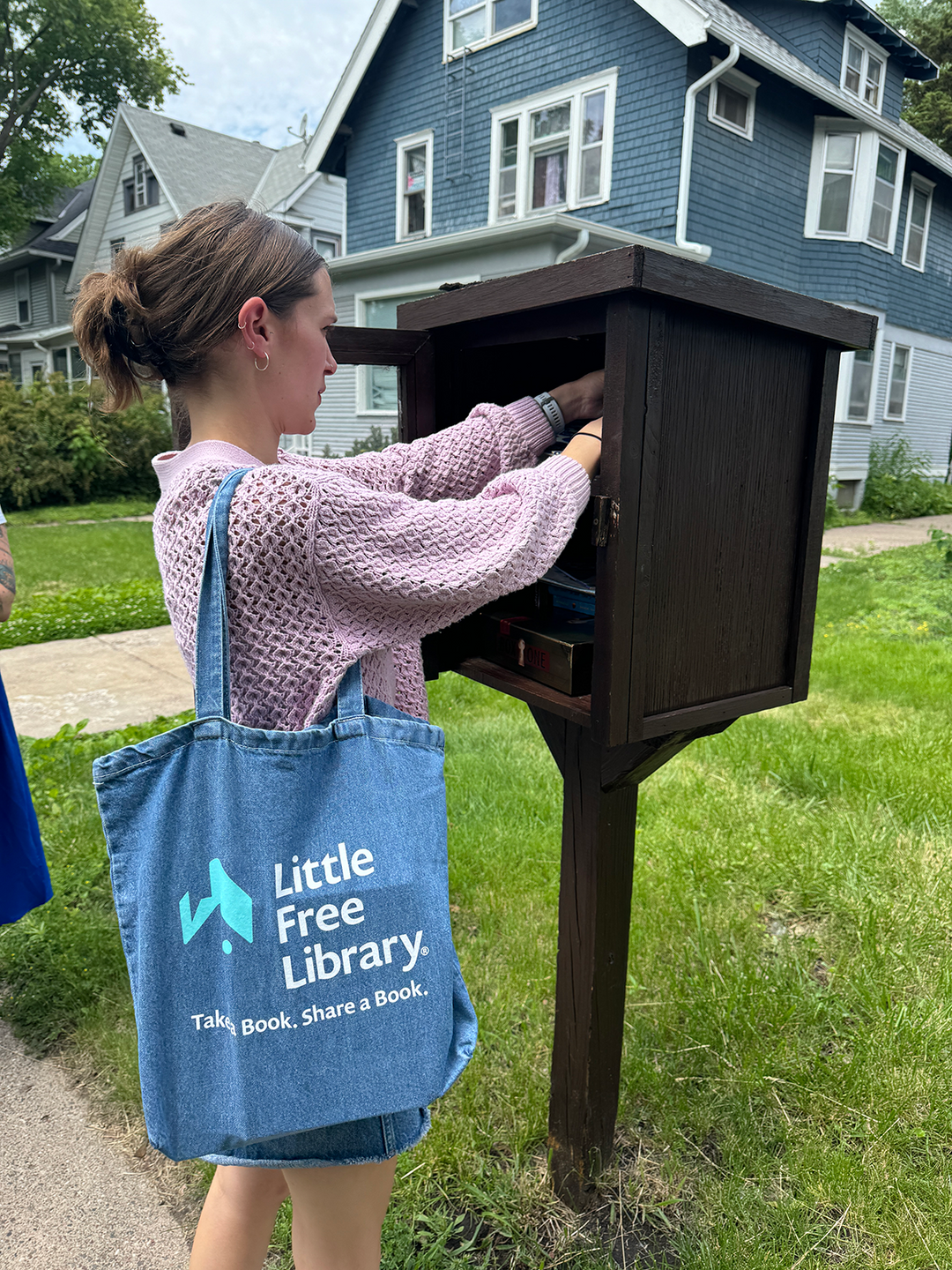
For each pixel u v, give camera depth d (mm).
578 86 9922
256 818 773
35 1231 1516
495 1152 1656
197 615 824
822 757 3270
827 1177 1534
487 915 2369
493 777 3191
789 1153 1604
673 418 1070
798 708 3943
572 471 1015
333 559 824
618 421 1011
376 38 11570
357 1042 785
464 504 939
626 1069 1793
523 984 2072
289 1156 880
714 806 2908
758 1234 1436
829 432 1288
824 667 4586
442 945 827
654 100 9297
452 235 9859
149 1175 1641
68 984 2117
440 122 11531
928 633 5449
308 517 813
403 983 797
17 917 2066
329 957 778
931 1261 1384
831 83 11125
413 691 1043
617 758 1255
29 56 18297
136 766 792
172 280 906
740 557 1222
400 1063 795
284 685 833
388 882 791
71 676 4738
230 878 770
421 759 852
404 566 859
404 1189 1556
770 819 2801
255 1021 769
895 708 3936
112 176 18281
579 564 1494
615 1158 1626
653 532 1085
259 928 768
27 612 6051
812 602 1339
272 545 812
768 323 1116
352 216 13180
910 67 12617
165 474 954
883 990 1977
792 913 2404
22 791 2029
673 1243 1441
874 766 3176
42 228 23141
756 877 2500
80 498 13477
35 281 21781
